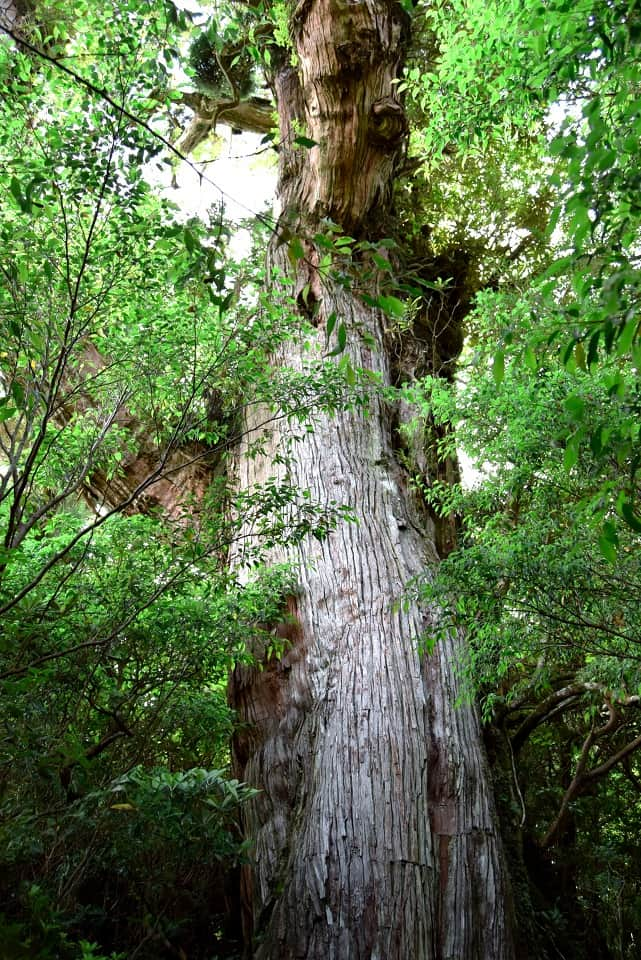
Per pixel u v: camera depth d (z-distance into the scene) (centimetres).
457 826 591
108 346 470
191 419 514
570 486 498
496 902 566
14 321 371
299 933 516
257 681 689
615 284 224
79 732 468
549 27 435
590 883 919
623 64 302
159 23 414
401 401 925
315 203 948
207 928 634
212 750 693
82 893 452
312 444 815
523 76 562
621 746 970
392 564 730
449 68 672
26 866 384
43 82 432
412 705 633
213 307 485
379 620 683
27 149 431
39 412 454
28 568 493
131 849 381
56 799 410
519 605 471
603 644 473
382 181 965
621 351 227
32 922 273
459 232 1257
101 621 457
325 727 623
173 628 495
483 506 576
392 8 938
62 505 704
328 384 506
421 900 534
